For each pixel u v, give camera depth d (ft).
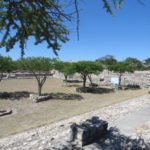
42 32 21.71
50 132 39.55
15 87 128.88
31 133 41.37
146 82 134.62
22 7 20.65
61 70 120.88
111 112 51.06
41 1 20.44
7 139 39.42
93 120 34.68
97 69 121.80
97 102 90.99
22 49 22.00
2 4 20.47
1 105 87.56
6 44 21.56
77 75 164.35
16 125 61.87
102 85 145.48
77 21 19.81
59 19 21.21
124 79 141.90
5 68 105.29
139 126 38.47
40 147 31.99
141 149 30.30
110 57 248.11
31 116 72.33
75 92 117.19
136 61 222.28
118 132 35.37
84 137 30.91
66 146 30.83
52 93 113.19
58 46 22.38
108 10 18.53
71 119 49.93
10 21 20.74
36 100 94.07
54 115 71.87
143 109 52.80
